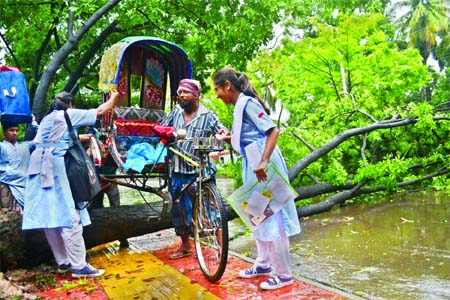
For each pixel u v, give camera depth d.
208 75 10.38
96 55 10.11
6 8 8.30
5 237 4.22
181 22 7.61
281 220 3.33
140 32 9.13
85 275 4.00
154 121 4.74
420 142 8.70
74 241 3.97
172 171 4.36
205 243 3.94
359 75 11.50
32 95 8.52
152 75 5.11
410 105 7.75
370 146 9.09
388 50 11.37
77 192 3.96
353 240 5.16
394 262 4.17
